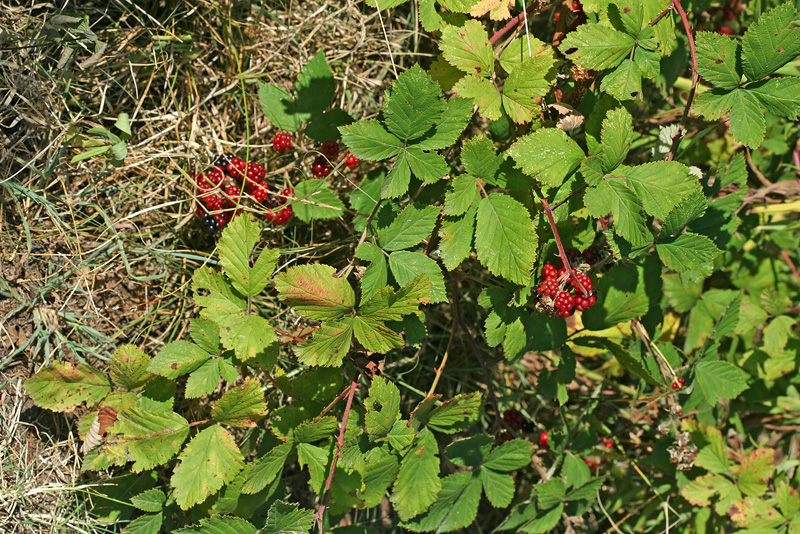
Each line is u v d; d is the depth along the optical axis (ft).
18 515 3.48
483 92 3.27
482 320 3.89
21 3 3.48
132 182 3.60
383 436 3.34
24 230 3.51
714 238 3.53
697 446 3.81
